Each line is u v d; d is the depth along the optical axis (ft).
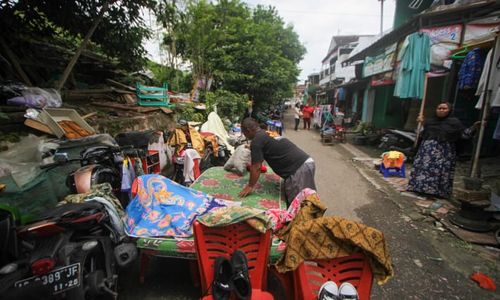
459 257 9.45
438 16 21.36
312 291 6.11
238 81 39.83
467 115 21.38
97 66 22.57
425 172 14.43
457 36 20.20
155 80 32.09
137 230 7.44
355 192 16.07
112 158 9.87
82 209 6.16
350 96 51.93
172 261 9.08
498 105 11.62
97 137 10.71
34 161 8.84
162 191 8.68
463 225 11.11
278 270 6.01
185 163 12.75
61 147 9.39
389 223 12.09
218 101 32.35
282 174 10.11
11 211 6.07
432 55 21.34
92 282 5.76
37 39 18.28
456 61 20.44
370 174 19.92
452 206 13.39
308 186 9.80
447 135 13.67
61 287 5.24
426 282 8.24
